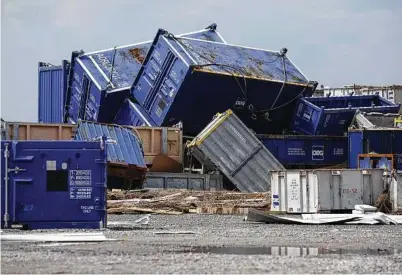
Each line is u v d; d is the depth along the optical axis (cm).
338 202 6794
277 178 7044
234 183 9156
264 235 4397
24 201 4662
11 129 8669
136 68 10119
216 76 9212
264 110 9862
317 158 9944
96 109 9956
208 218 6244
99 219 4706
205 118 9631
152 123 9625
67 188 4691
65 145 4694
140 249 3416
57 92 11006
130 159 8450
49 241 3834
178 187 8944
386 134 9550
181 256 3097
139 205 7150
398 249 3556
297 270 2675
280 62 10050
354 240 4072
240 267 2745
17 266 2770
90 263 2855
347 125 10062
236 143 9244
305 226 5334
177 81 9219
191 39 9494
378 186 6856
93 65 10100
